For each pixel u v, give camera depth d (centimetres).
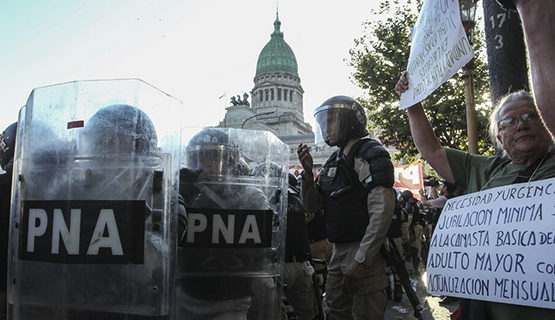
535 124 197
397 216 585
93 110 180
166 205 180
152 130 182
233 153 255
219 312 242
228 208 249
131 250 170
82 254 171
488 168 227
